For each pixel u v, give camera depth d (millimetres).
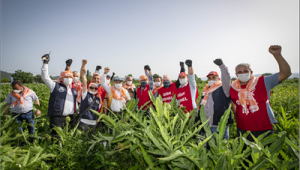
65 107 3342
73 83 3967
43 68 3184
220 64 2902
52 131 3244
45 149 2301
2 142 2184
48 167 2064
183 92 3916
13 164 1708
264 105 2436
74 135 2885
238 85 2672
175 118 1887
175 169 1551
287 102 5484
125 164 2162
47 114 3328
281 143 1447
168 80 4402
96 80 4113
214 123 2926
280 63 2197
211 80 3238
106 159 2242
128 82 5035
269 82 2389
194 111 2217
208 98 3080
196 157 1452
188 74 3793
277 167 1332
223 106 2932
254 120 2438
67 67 3820
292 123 2424
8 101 3664
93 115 3469
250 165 1492
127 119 2422
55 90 3318
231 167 1373
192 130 2117
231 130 3945
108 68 3910
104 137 2082
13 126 2549
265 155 1398
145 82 4789
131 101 2553
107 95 4070
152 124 1950
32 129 3621
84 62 3539
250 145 1433
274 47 2207
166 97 4406
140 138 1980
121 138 1887
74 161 2162
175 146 1681
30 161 1806
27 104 3730
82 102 3477
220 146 1526
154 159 1824
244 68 2527
